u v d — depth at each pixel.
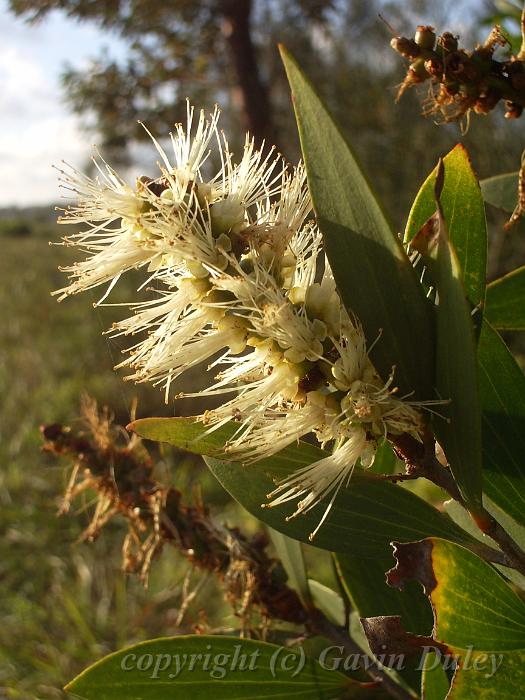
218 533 0.20
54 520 0.60
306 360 0.13
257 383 0.14
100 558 0.58
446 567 0.12
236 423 0.14
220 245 0.13
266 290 0.13
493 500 0.15
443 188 0.14
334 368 0.13
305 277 0.14
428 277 0.14
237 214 0.14
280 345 0.13
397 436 0.13
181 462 0.71
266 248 0.13
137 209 0.14
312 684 0.17
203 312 0.14
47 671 0.45
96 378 0.96
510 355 0.15
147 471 0.21
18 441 0.74
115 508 0.21
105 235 0.14
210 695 0.17
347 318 0.13
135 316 0.14
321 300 0.13
